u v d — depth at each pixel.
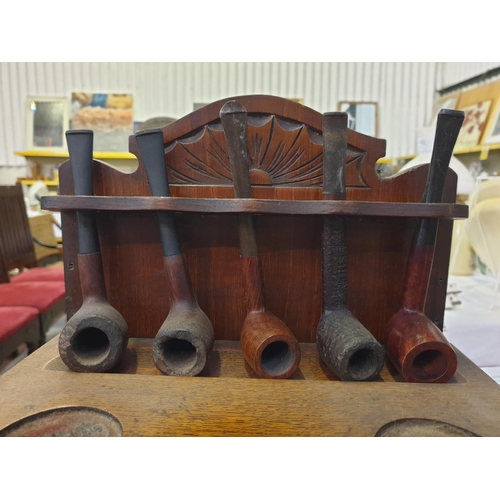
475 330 1.01
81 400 0.52
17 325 1.05
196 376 0.59
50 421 0.51
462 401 0.53
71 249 0.66
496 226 1.24
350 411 0.51
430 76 2.78
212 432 0.48
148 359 0.65
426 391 0.55
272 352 0.63
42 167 2.79
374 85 2.79
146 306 0.69
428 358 0.59
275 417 0.50
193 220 0.67
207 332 0.59
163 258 0.65
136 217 0.67
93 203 0.59
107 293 0.69
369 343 0.55
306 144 0.64
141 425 0.49
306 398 0.53
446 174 0.60
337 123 0.57
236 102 0.56
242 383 0.56
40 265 1.80
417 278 0.62
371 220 0.66
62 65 2.76
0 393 0.54
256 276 0.62
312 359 0.65
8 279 1.40
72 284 0.67
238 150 0.57
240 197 0.59
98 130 2.76
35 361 0.63
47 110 2.80
